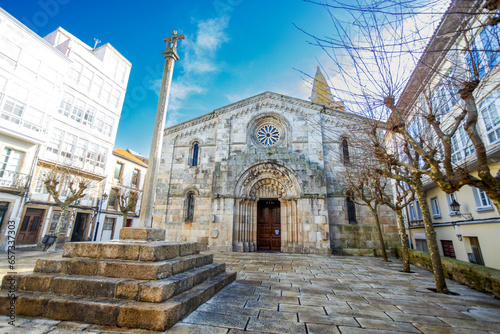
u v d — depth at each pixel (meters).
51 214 22.86
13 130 19.16
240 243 18.42
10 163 19.66
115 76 30.92
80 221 26.66
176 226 20.41
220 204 19.05
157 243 7.16
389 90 7.91
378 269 12.55
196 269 7.63
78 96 26.05
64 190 24.14
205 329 4.73
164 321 4.62
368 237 18.31
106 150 29.14
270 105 21.89
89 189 26.78
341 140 20.31
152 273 5.77
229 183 19.47
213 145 22.03
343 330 4.89
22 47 20.14
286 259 15.02
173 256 7.14
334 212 18.88
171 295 5.53
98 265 6.07
